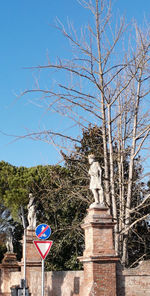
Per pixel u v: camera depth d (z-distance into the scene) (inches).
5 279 1227.2
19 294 625.3
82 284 685.9
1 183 1531.7
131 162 896.9
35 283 908.6
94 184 671.1
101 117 878.4
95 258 623.8
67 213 1252.5
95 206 658.2
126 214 884.0
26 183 1471.5
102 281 621.6
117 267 649.0
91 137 1149.1
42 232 630.5
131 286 645.9
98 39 869.2
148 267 669.9
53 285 807.1
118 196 913.5
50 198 1155.3
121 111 886.4
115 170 1071.0
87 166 992.2
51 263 1261.1
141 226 1135.6
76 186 969.5
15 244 1686.8
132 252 1170.6
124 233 887.7
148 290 652.1
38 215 1327.5
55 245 1214.9
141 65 869.2
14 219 1537.9
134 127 911.0
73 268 1234.0
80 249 1258.6
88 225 646.5
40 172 1503.4
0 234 1686.8
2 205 1638.8
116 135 950.4
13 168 1556.3
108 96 889.5
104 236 642.2
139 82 900.6
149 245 1159.6
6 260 1254.9
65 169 1227.2
